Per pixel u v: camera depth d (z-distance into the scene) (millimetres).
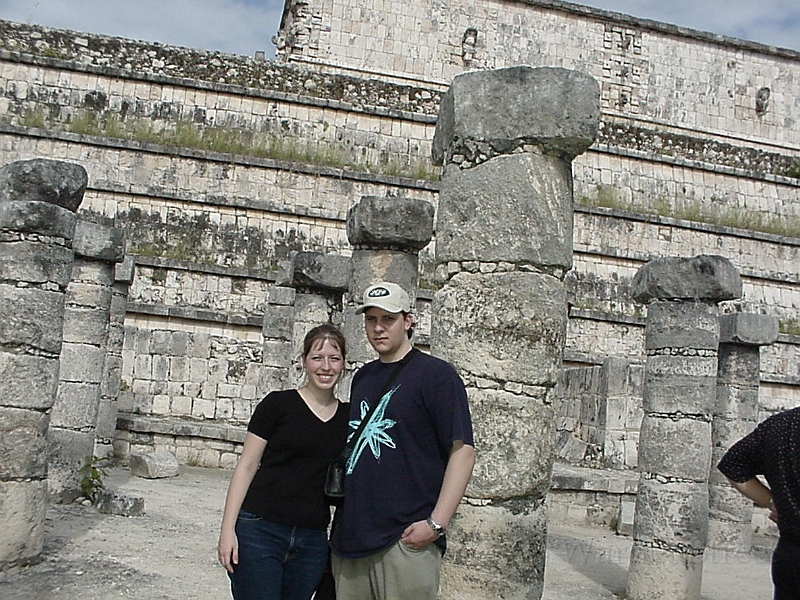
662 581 10633
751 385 15398
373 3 31375
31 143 23453
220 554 5324
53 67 24578
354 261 11398
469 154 7512
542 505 7281
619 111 33219
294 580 5520
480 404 7125
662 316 11352
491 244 7301
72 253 9992
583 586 11500
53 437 13430
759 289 28672
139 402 21203
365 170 26281
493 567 6957
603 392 19562
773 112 34875
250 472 5492
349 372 11273
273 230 24641
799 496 5262
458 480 4992
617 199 28422
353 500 5199
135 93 25219
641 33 33875
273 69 26484
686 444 10906
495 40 32438
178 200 24062
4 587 8469
